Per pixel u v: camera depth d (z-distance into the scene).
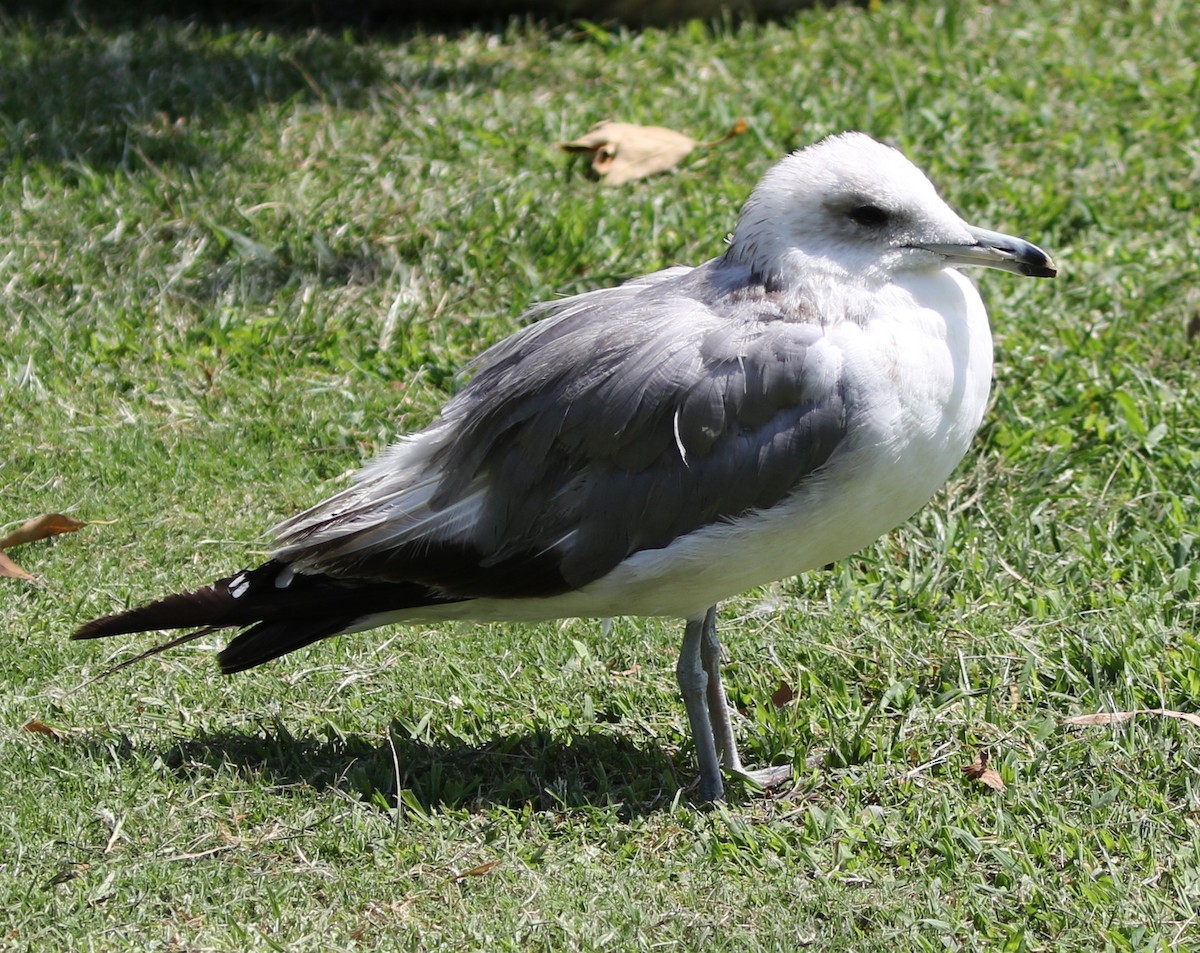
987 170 14.92
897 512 8.26
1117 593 10.01
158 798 8.33
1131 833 8.03
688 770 8.91
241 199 14.07
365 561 8.34
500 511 8.23
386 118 15.49
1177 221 14.25
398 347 12.60
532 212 13.96
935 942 7.32
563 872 7.83
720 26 18.31
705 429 7.87
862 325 7.91
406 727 9.10
